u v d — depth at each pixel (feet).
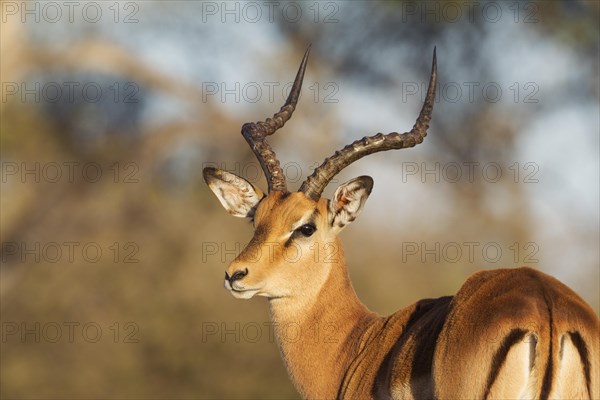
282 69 95.45
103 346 81.20
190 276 81.76
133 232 88.12
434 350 27.04
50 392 79.97
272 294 31.76
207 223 84.79
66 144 95.71
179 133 95.20
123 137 96.22
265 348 79.61
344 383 30.68
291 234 31.65
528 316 25.03
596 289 91.45
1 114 93.04
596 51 94.12
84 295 82.69
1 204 94.07
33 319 82.74
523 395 24.75
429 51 94.32
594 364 25.13
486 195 95.45
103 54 92.79
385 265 82.43
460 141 95.91
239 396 77.97
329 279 32.07
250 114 96.48
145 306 81.25
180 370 79.36
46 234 92.22
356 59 95.45
